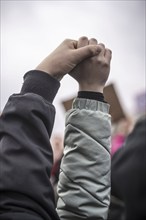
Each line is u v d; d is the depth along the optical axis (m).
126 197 1.43
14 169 1.08
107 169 1.31
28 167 1.08
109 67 1.37
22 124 1.13
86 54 1.30
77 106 1.35
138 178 1.41
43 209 1.08
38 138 1.13
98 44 1.37
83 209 1.30
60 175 1.37
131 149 1.45
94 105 1.34
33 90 1.20
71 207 1.31
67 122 1.35
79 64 1.35
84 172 1.30
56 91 1.23
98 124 1.31
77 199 1.30
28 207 1.06
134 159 1.43
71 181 1.32
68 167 1.32
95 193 1.29
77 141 1.31
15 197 1.07
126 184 1.42
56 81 1.23
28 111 1.13
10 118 1.14
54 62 1.26
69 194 1.32
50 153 1.14
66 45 1.33
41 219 1.06
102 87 1.38
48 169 1.11
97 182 1.30
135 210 1.41
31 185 1.07
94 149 1.30
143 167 1.41
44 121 1.16
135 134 1.50
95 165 1.30
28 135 1.12
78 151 1.31
